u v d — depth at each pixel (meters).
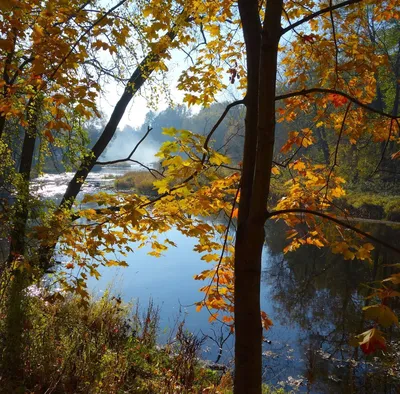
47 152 5.57
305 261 13.03
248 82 2.22
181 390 4.34
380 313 1.37
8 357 3.51
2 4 2.13
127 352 4.93
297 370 6.01
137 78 5.93
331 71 3.08
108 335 5.12
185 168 2.32
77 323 4.85
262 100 1.96
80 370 3.72
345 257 2.46
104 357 4.22
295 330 7.53
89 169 5.78
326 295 9.66
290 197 3.04
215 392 4.58
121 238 2.72
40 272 4.00
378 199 21.02
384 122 2.99
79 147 5.17
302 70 3.32
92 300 6.42
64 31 2.47
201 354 6.10
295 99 3.26
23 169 6.21
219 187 2.71
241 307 2.00
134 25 4.13
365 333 1.34
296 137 3.15
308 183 3.05
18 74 3.22
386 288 1.45
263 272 11.83
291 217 2.97
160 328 6.90
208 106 3.45
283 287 10.34
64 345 4.08
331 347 6.87
